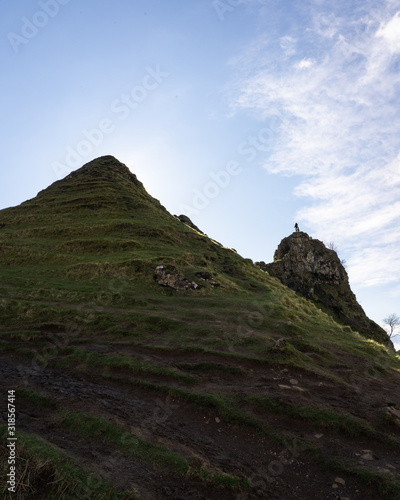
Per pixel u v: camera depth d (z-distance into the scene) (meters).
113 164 92.25
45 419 11.17
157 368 15.71
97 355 17.12
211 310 27.47
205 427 11.83
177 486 8.37
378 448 11.16
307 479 9.59
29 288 30.20
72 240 45.09
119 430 10.52
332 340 25.11
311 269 98.12
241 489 8.66
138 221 54.16
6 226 53.91
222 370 16.16
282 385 14.94
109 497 7.18
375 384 17.50
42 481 7.38
